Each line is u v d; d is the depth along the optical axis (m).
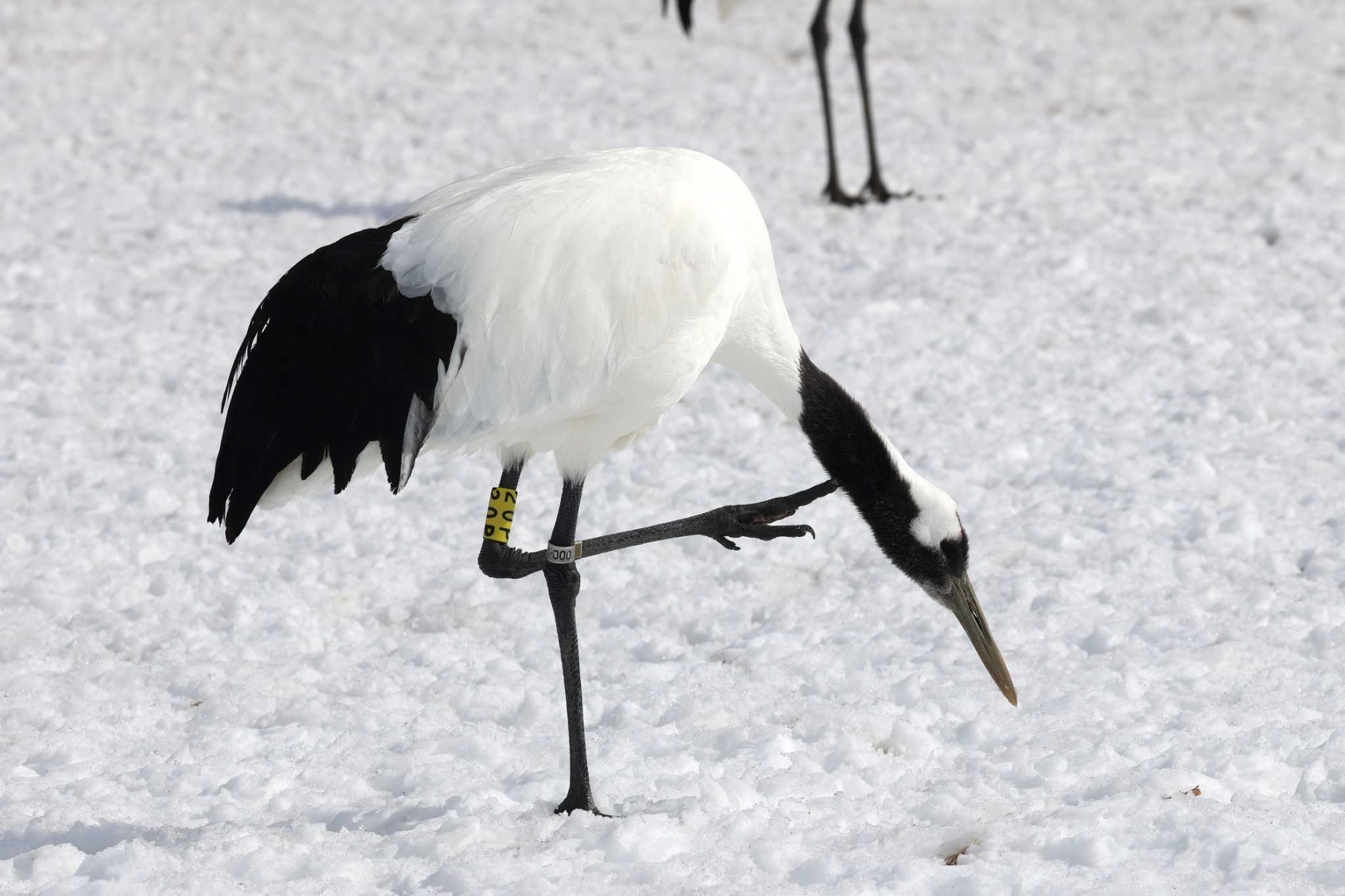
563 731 8.26
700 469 12.08
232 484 7.04
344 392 6.96
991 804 7.10
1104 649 9.11
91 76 26.00
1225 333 14.52
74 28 29.28
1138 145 21.31
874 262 16.86
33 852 6.69
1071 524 10.88
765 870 6.55
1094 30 28.67
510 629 9.70
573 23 30.14
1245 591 9.71
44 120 23.19
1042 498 11.41
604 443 7.50
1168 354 14.10
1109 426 12.65
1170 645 9.06
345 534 11.00
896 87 25.19
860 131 22.66
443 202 7.47
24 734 8.16
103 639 9.46
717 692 8.66
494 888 6.38
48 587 10.05
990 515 11.13
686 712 8.38
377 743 8.11
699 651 9.35
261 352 7.10
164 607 9.84
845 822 7.02
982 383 13.73
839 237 17.89
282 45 28.44
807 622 9.64
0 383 13.67
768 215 18.72
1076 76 25.53
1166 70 25.72
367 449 7.14
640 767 7.76
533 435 7.34
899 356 14.25
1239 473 11.54
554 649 9.34
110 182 20.25
